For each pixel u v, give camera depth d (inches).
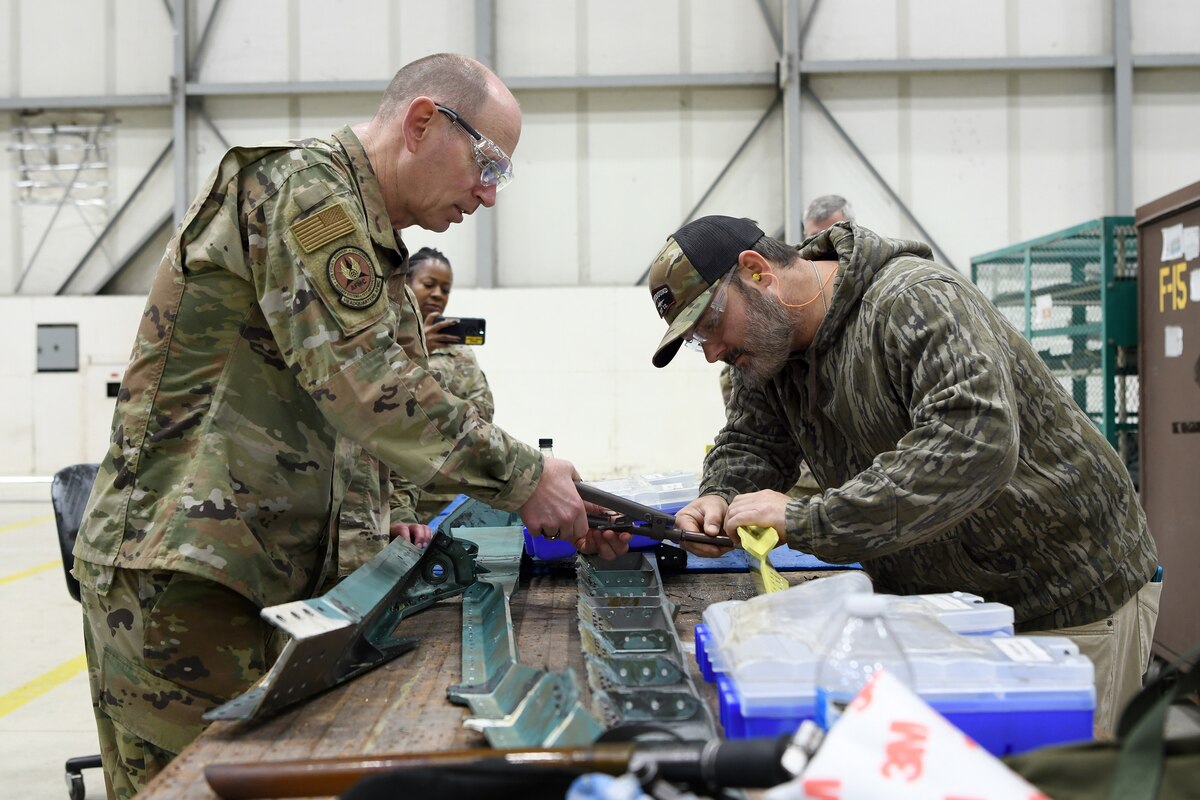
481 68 51.1
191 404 47.8
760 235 51.6
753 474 60.1
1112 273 125.4
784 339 50.8
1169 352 107.7
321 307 43.1
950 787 21.4
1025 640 32.7
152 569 46.3
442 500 102.7
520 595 54.0
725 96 248.1
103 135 253.8
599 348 248.4
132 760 48.9
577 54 247.6
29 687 113.3
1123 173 235.6
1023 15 238.5
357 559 58.9
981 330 44.8
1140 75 238.4
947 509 42.8
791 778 24.4
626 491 66.1
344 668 39.0
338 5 248.4
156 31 250.4
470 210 52.9
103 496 48.2
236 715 33.0
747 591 55.6
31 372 254.8
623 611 46.7
